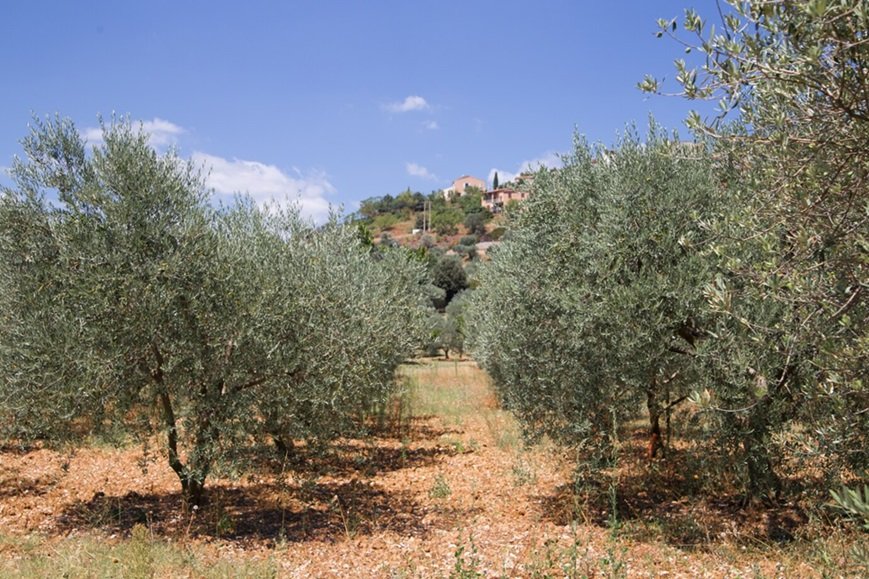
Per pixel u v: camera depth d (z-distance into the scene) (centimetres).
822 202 324
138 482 966
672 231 622
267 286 724
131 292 656
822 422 429
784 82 315
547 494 908
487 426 1508
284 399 735
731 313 364
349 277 919
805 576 535
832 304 328
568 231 727
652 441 924
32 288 698
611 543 655
